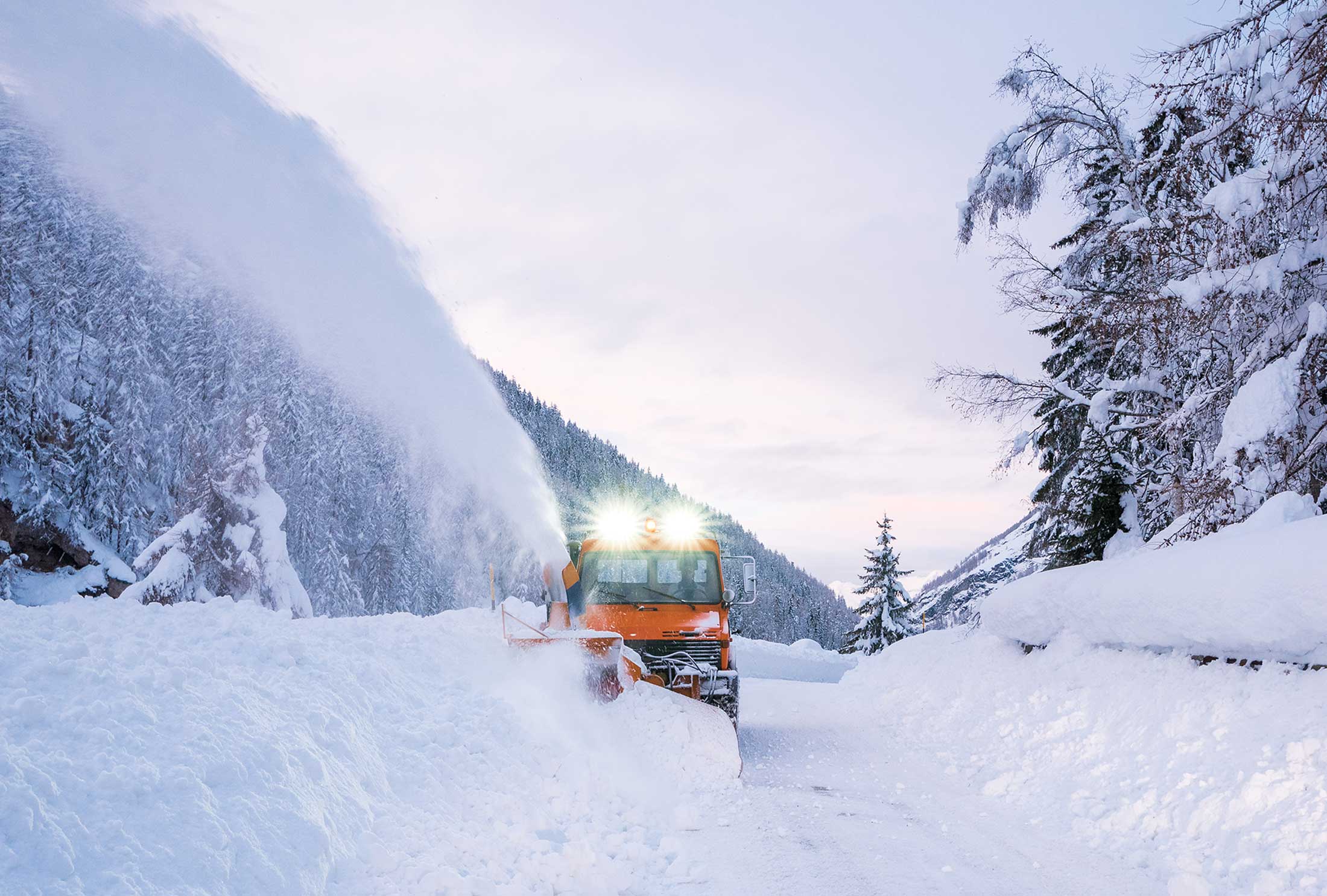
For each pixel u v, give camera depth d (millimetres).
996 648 12805
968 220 15000
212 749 4055
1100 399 13805
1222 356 10633
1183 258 10359
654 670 8898
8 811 3094
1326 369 9031
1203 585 7188
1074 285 13711
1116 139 13945
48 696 4094
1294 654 6520
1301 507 8086
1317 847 4438
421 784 5281
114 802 3473
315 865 3887
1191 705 6785
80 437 31609
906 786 7383
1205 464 10547
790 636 109438
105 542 31969
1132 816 5660
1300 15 8883
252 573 19344
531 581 12258
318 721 5070
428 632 8242
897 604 40750
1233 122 9531
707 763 7301
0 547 28516
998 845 5434
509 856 4684
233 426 20406
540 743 6465
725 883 4672
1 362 29453
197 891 3299
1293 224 9344
